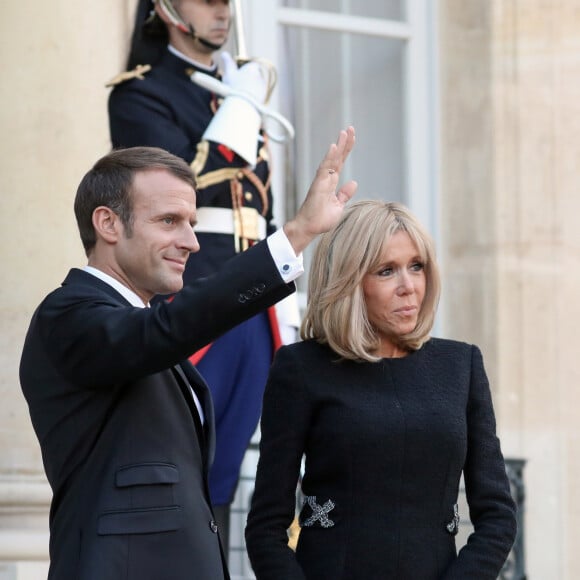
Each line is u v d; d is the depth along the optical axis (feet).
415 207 90.74
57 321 42.22
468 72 90.53
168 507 41.86
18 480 67.15
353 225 48.29
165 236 43.62
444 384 48.08
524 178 89.25
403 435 46.60
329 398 47.26
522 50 89.76
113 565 40.78
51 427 42.47
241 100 65.26
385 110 91.66
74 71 70.59
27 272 69.00
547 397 88.28
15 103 70.03
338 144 42.47
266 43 87.92
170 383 43.70
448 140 90.89
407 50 91.71
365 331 48.03
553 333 88.74
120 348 40.86
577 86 90.22
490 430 48.39
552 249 89.10
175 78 66.49
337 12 90.48
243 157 64.28
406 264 48.32
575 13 90.43
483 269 88.94
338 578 45.78
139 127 64.80
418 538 46.21
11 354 68.39
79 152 70.28
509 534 47.26
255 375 64.49
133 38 67.41
